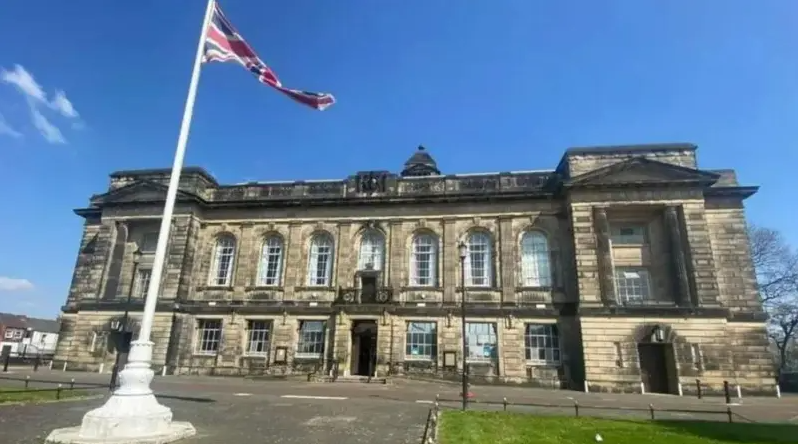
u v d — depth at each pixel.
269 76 18.88
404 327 40.41
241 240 45.75
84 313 43.38
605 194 38.25
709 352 33.81
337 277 43.16
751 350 35.34
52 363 44.44
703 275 35.41
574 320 37.88
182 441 12.76
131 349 13.53
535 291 39.62
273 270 45.00
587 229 37.84
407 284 42.03
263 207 46.19
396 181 45.16
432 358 39.50
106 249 45.09
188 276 44.34
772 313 59.97
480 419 17.59
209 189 47.84
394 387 33.59
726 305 36.72
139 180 46.38
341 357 39.97
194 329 43.59
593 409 22.97
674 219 37.03
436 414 18.22
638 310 35.25
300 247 44.69
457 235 42.53
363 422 16.56
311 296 43.03
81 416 16.52
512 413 19.92
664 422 18.38
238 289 44.22
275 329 42.41
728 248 37.94
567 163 40.31
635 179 37.88
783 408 25.42
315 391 28.59
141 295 44.09
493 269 41.16
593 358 34.88
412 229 43.53
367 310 40.81
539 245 41.28
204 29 16.81
